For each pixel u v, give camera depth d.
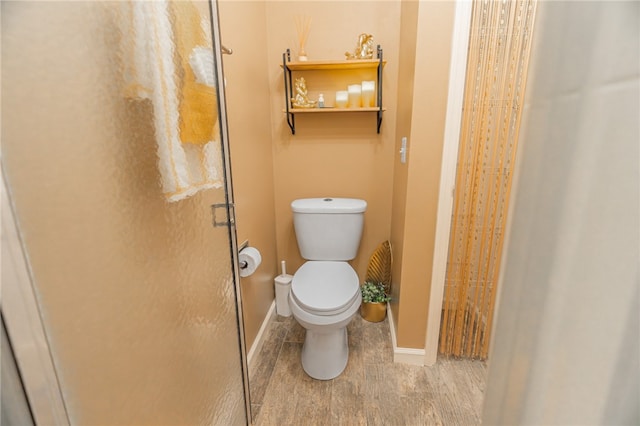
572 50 0.24
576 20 0.23
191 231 0.79
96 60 0.50
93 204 0.51
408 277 1.46
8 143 0.38
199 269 0.84
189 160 0.74
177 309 0.75
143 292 0.63
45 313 0.43
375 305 1.89
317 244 1.78
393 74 1.74
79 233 0.48
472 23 1.18
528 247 0.30
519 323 0.31
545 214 0.27
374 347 1.68
